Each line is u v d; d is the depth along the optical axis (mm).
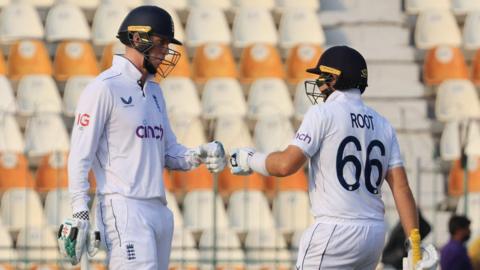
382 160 22641
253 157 22984
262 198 47469
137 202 22891
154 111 23359
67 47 51844
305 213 47844
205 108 50781
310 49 53500
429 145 50938
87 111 22641
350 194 22188
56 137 48281
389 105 53125
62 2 54469
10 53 51281
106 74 23031
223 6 55750
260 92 51688
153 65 23312
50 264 43906
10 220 45969
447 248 38625
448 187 49281
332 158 22203
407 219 22641
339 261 22344
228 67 52406
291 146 22250
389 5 56938
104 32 53031
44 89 50375
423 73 53906
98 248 22422
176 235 45875
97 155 22984
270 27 54562
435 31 55688
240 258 45719
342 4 57312
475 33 55844
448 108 52625
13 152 47031
